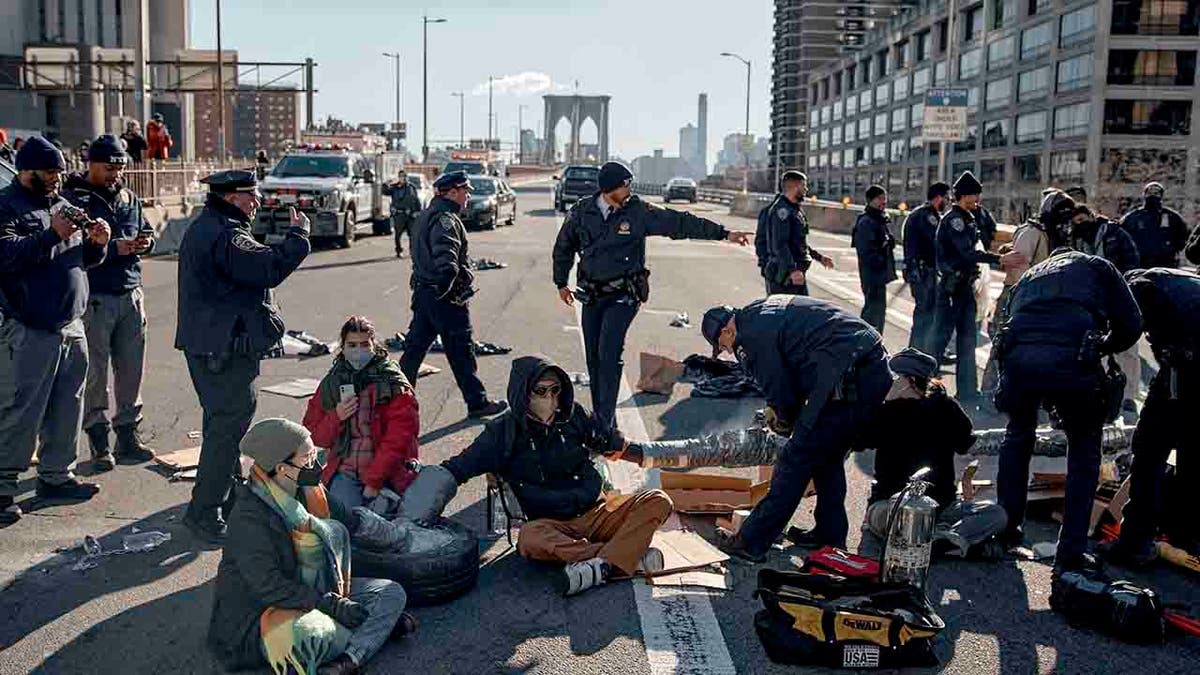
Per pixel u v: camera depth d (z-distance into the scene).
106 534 5.73
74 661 4.30
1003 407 5.50
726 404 9.09
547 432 5.28
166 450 7.36
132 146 23.48
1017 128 91.56
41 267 5.80
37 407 5.90
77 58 51.50
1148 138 79.12
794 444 5.34
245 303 5.45
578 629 4.64
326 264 20.86
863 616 4.32
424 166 51.47
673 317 14.45
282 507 4.12
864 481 6.93
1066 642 4.61
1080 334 5.12
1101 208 75.31
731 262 24.44
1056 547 5.52
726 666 4.34
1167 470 5.79
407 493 5.20
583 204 7.37
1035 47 88.44
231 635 4.14
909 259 10.30
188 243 5.37
